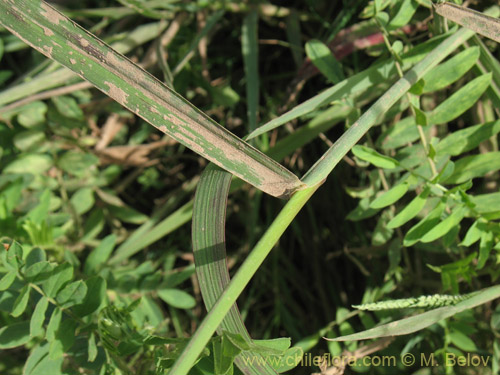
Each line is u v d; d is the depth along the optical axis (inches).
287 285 12.5
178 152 13.0
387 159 7.3
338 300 11.9
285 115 7.7
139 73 5.7
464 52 7.5
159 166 13.2
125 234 12.4
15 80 13.0
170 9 11.5
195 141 5.9
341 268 12.1
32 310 7.9
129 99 5.7
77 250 11.4
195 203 6.6
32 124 11.0
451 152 7.8
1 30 12.5
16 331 7.4
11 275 6.9
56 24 5.4
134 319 8.8
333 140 11.8
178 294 9.4
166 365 6.4
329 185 11.9
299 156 12.0
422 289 10.1
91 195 11.4
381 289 9.9
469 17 6.8
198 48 12.0
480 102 9.4
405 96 8.8
